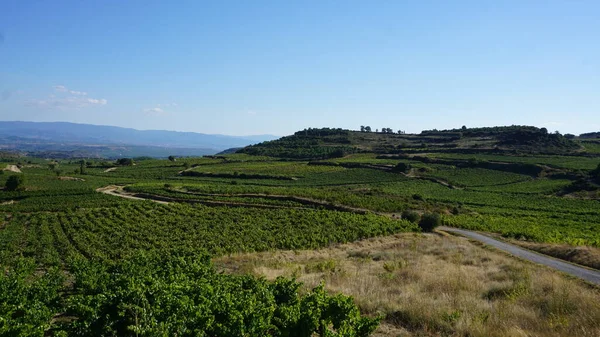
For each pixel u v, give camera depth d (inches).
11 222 1926.7
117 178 4047.7
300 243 1493.6
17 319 425.1
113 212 2204.7
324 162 5216.5
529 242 1572.3
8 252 1277.1
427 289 584.1
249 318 363.9
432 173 4488.2
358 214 2267.5
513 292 539.5
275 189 3115.2
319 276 719.1
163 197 2815.0
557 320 411.8
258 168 4862.2
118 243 1498.5
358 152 6510.8
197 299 433.4
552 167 4416.8
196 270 653.3
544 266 937.5
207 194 2940.5
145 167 5024.6
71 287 789.9
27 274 834.8
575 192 3540.8
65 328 409.4
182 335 346.6
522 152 5408.5
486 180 4163.4
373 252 1213.7
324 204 2593.5
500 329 386.9
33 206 2284.7
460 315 426.0
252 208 2386.8
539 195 3501.5
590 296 521.7
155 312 383.6
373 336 393.1
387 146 6939.0
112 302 411.8
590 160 4776.1
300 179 4200.3
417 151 5959.6
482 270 808.9
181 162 5561.0
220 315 384.2
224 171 4547.2
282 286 485.7
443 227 2122.3
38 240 1526.8
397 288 582.2
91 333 395.5
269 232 1716.3
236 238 1588.3
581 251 1128.2
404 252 1163.9
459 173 4461.1
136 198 2792.8
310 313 358.0
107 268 822.5
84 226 1829.5
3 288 573.3
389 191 3587.6
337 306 391.9
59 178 3619.6
